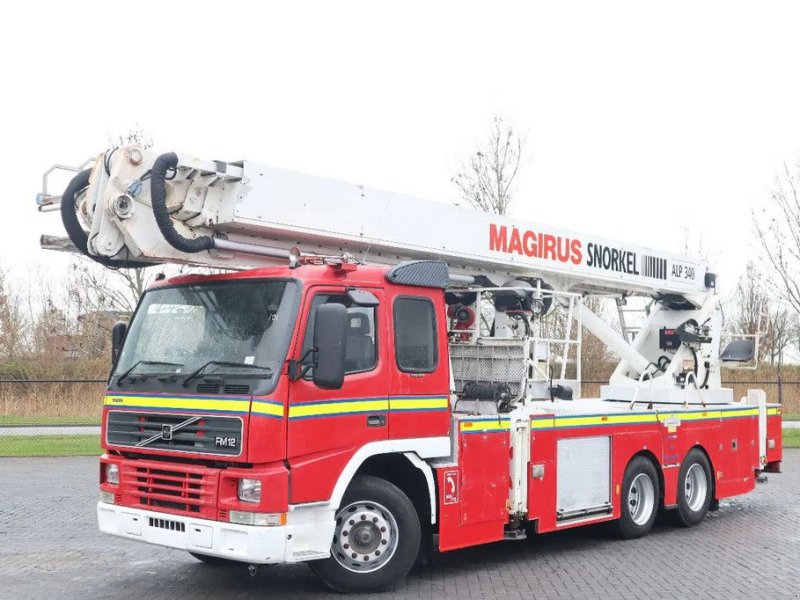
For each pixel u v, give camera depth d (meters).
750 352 12.88
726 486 11.88
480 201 23.27
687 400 11.69
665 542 10.20
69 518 11.44
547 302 10.40
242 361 7.04
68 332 30.02
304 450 6.94
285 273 7.23
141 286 24.62
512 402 9.34
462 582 8.12
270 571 8.58
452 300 10.20
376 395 7.48
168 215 7.27
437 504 7.89
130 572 8.46
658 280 12.06
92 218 7.36
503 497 8.50
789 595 7.72
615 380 12.44
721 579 8.31
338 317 6.73
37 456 18.75
